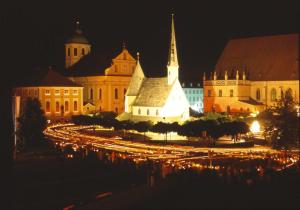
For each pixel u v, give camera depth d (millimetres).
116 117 149500
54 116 172625
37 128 100312
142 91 140250
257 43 178500
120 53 189250
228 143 103438
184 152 88062
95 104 189500
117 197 47156
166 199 44562
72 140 108688
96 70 191125
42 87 169375
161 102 130875
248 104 161750
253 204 42094
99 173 64312
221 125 102938
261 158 78000
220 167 67062
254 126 115062
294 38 168375
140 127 117000
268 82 166750
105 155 82312
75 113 178500
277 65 168000
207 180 55031
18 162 75375
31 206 44688
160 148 95188
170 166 66625
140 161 73812
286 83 161875
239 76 176250
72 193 50969
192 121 110062
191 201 43719
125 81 190625
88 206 43562
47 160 77562
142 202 43500
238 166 69062
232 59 182875
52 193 50969
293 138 75188
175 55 133125
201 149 94375
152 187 51625
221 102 170250
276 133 76250
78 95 179125
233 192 47031
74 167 69938
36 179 59781
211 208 40281
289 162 70375
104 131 134375
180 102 133250
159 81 137500
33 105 103250
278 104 79312
